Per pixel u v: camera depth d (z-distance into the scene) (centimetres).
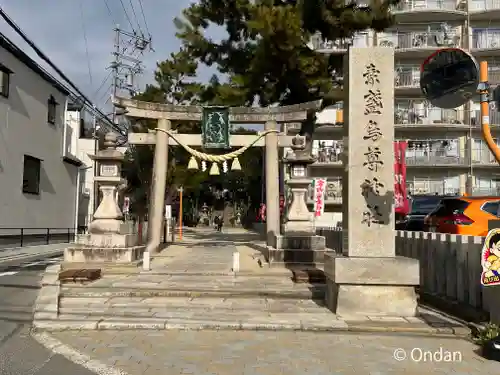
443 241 904
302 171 1410
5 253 1834
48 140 2625
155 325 734
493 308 676
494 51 3111
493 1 3186
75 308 850
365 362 573
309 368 550
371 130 829
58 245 2386
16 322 775
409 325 728
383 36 3241
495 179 3184
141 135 1642
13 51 2148
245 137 1652
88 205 3428
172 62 2598
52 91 2670
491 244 637
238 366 556
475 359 586
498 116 3092
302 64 1734
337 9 1694
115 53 3444
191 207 5925
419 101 3262
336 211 3291
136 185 3209
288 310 848
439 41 3145
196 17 2028
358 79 839
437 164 3169
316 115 1881
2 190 2128
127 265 1223
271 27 1603
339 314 789
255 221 5353
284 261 1261
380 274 789
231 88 1906
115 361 575
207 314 810
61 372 537
